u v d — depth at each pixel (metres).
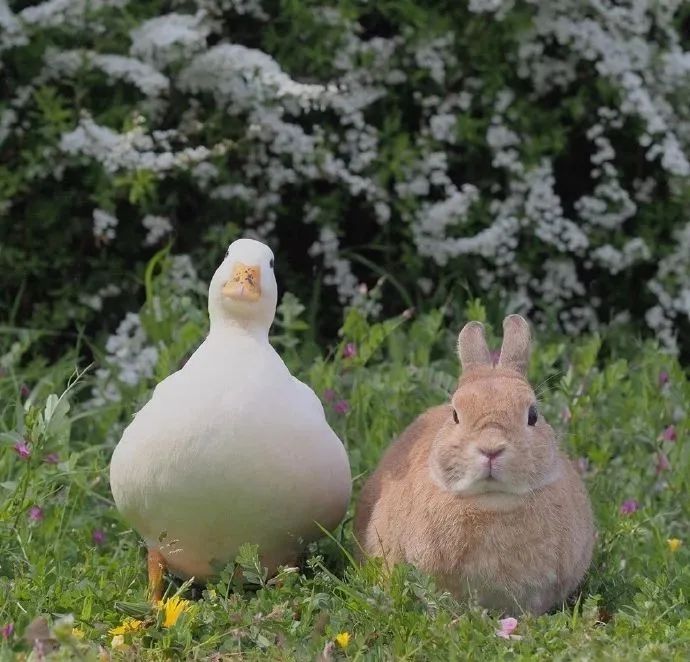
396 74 11.66
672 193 11.99
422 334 10.76
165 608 6.68
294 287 12.39
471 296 11.51
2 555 7.55
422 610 6.84
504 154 11.59
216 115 11.27
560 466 7.10
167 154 10.69
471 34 11.67
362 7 11.70
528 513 6.85
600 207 11.70
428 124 11.97
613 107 11.95
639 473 9.10
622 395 10.32
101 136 10.66
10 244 11.69
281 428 7.02
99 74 11.10
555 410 9.66
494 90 11.73
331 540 7.82
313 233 12.47
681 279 11.84
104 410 9.84
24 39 10.60
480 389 6.89
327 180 11.78
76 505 8.61
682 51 12.41
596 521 8.19
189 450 6.92
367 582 7.04
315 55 11.46
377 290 11.42
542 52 11.95
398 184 11.59
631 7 11.77
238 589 7.22
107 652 6.39
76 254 11.88
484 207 11.88
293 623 6.66
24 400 10.27
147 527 7.30
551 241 11.53
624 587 7.46
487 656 6.35
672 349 11.52
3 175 11.12
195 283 11.20
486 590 6.94
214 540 7.22
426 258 12.09
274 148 11.24
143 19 11.20
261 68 10.67
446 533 6.88
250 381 7.05
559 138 11.75
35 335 11.15
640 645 6.48
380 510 7.38
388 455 7.76
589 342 10.83
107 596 7.07
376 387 9.73
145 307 10.51
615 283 12.51
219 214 11.91
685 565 7.79
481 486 6.70
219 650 6.53
